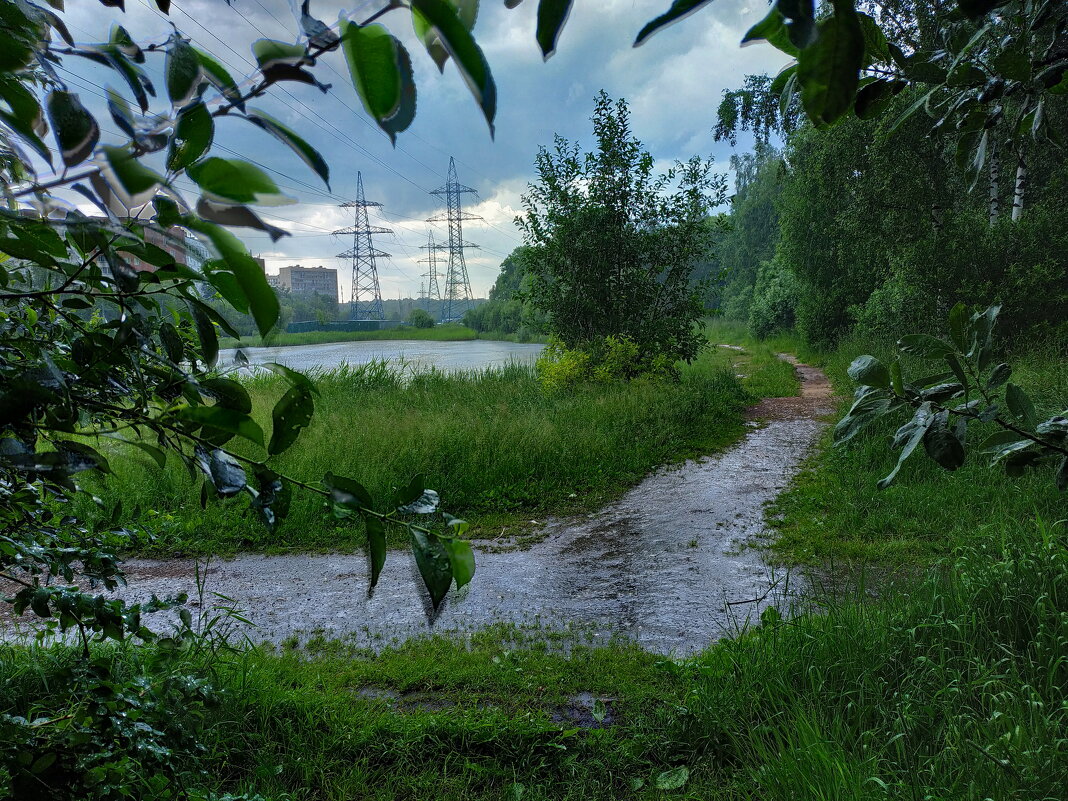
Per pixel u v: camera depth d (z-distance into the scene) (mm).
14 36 378
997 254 12539
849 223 17062
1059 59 1106
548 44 347
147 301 730
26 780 1170
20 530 1465
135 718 1578
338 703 3336
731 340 39156
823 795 2234
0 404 553
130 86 391
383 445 7855
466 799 2754
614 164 14289
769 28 407
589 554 5836
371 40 353
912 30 11523
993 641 3045
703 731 2971
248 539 6180
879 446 7574
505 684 3594
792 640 3309
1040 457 1215
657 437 9680
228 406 676
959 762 2295
